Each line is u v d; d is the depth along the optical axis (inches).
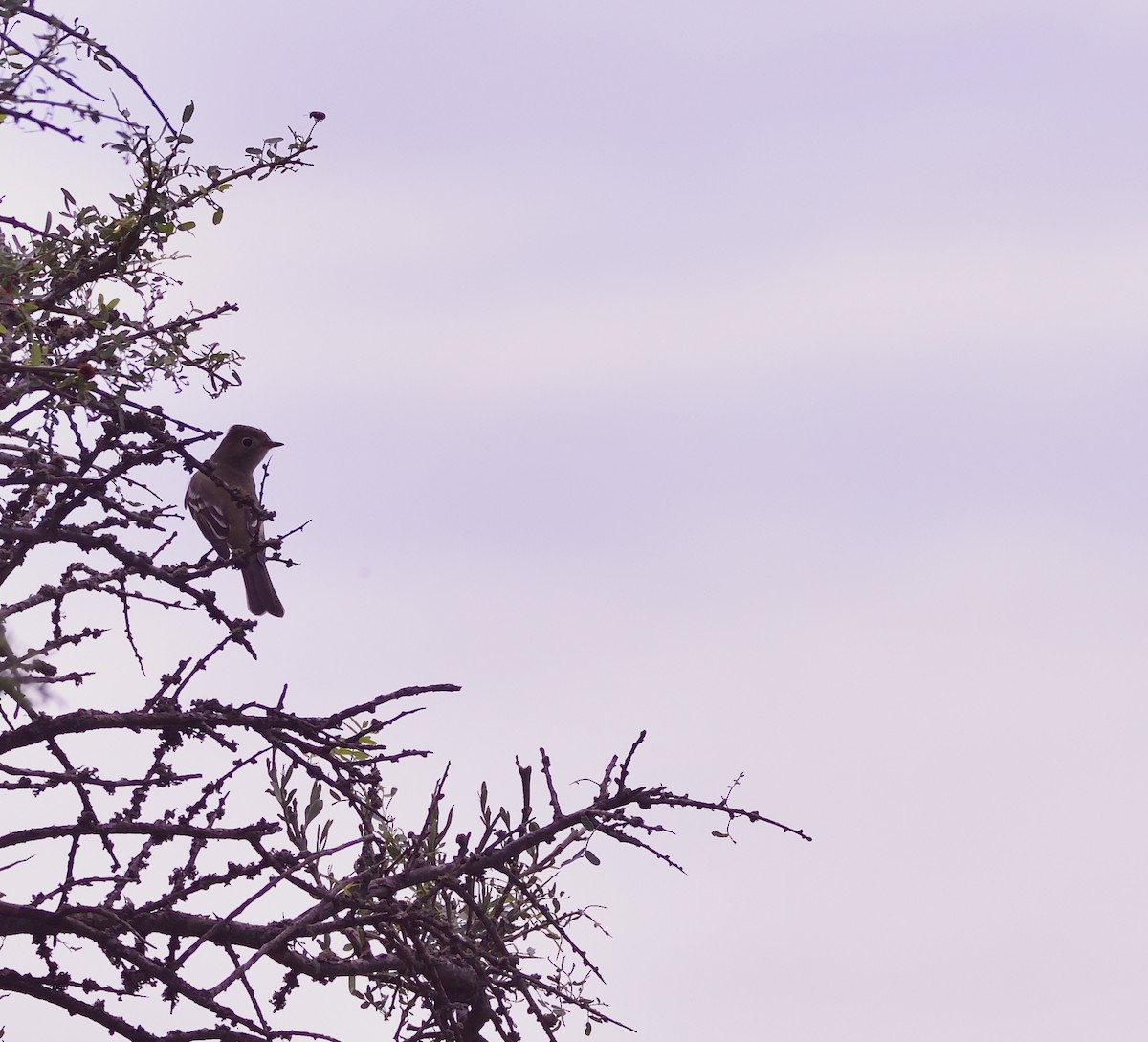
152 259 580.7
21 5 489.4
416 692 570.6
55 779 504.1
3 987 504.1
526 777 620.1
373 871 613.9
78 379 495.8
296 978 561.9
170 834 521.7
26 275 544.1
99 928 524.1
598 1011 632.4
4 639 430.0
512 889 670.5
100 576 517.3
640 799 599.8
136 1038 506.6
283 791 659.4
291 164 589.0
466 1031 671.1
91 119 425.7
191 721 530.3
